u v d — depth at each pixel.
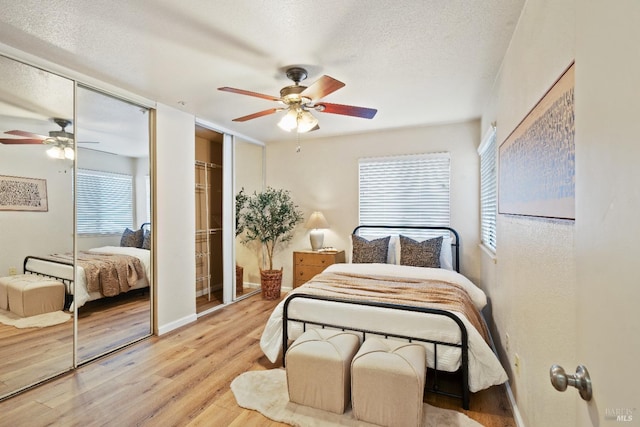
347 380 1.98
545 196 1.30
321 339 2.14
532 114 1.48
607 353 0.57
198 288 4.19
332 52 2.17
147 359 2.67
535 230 1.48
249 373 2.43
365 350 1.98
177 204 3.40
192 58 2.26
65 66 2.37
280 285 4.61
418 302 2.30
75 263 2.55
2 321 2.22
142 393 2.17
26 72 2.24
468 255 3.89
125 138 3.13
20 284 2.29
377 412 1.83
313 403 1.99
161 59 2.27
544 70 1.33
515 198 1.84
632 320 0.49
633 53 0.48
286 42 2.04
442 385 2.32
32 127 2.32
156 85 2.74
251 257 5.24
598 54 0.61
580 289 0.69
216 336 3.16
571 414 1.09
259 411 1.97
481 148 3.44
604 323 0.58
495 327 2.69
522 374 1.74
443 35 1.96
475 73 2.49
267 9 1.70
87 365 2.56
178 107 3.33
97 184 2.96
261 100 3.11
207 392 2.18
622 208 0.52
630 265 0.50
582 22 0.69
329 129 4.23
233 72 2.48
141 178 3.24
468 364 1.99
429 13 1.74
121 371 2.46
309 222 4.41
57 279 2.44
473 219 3.88
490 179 3.13
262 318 3.71
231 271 4.34
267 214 4.84
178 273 3.41
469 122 3.88
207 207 4.30
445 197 4.02
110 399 2.10
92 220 2.93
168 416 1.93
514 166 1.87
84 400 2.08
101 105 2.90
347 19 1.79
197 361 2.63
